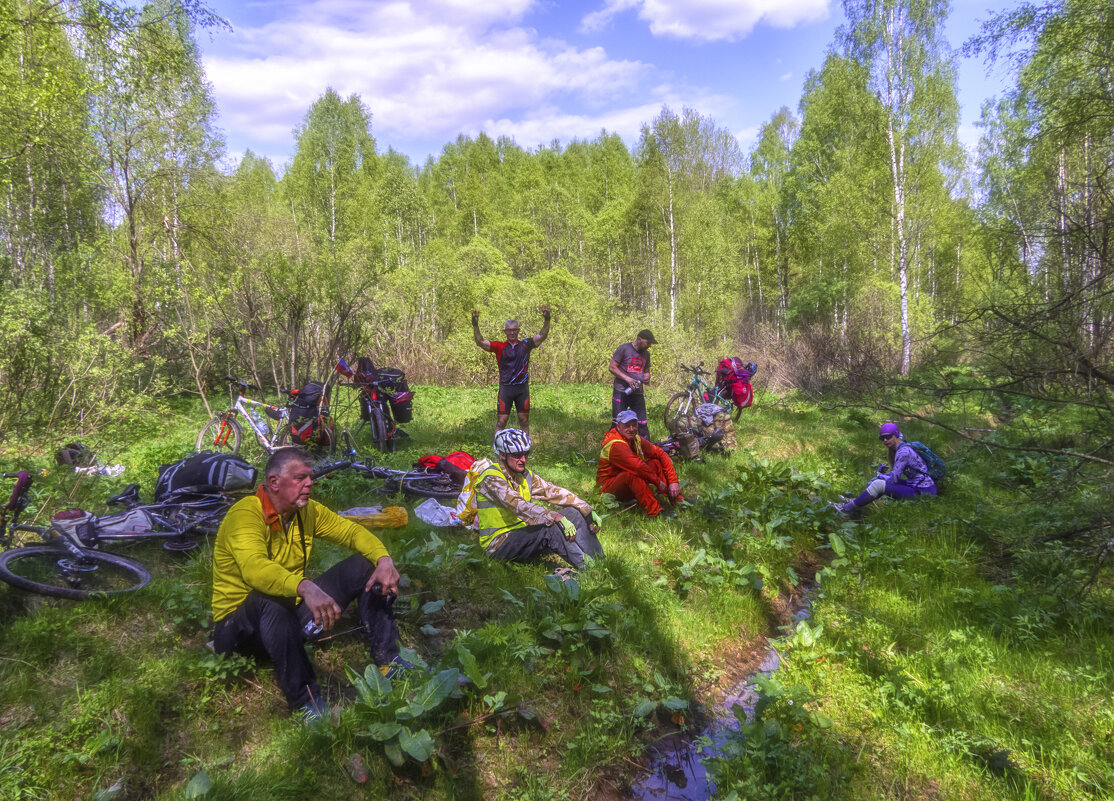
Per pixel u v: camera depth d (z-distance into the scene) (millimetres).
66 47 11906
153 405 9828
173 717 2941
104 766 2594
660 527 5719
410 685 3184
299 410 7352
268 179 49438
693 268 34312
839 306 28828
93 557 3824
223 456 4613
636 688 3711
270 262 9328
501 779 3012
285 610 2951
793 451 9531
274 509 2992
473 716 3215
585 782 3074
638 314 21438
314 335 9555
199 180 16484
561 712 3451
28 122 11094
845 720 3592
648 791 3135
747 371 10914
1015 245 6973
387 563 3162
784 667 4156
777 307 42094
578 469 7469
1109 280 5020
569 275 24078
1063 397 5285
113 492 5438
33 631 3146
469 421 10414
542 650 3689
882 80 23812
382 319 17188
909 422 11219
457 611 4129
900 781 3123
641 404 8648
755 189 43500
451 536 5094
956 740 3316
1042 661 4105
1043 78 8602
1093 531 4926
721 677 4062
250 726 2975
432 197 53469
